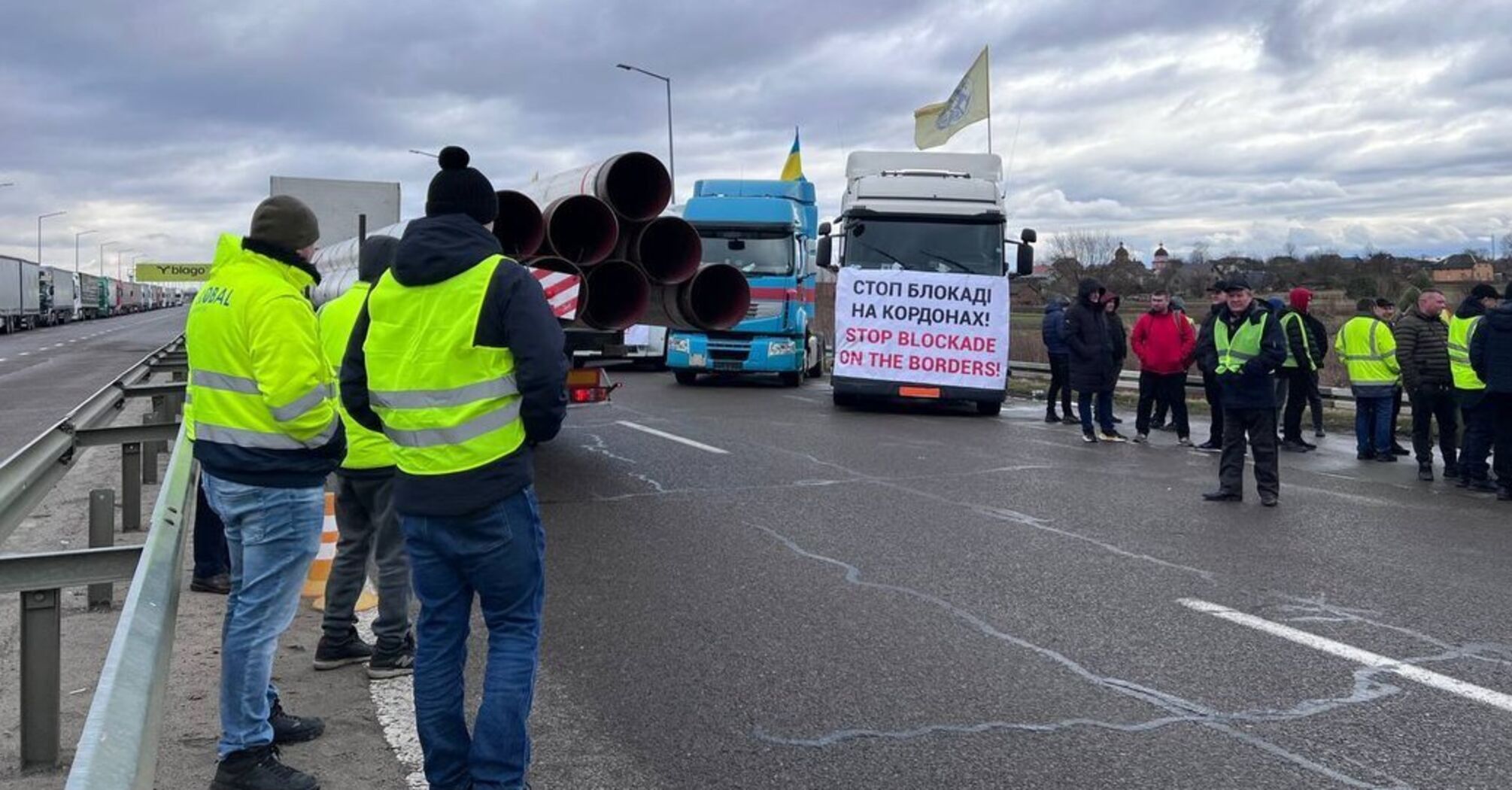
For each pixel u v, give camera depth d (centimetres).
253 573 398
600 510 904
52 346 4022
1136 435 1477
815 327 2561
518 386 345
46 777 410
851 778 407
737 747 436
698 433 1411
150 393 972
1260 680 507
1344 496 1015
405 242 352
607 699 489
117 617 611
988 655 543
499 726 346
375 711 486
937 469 1127
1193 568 718
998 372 1692
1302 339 1331
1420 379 1130
